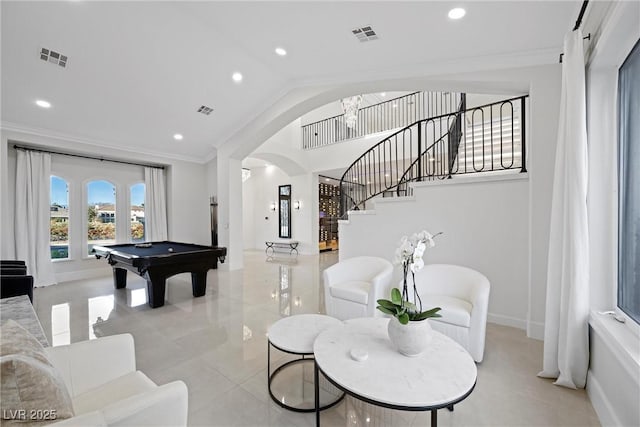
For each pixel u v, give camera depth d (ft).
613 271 6.56
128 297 14.35
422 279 9.48
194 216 24.35
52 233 17.90
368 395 4.28
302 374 7.48
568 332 6.66
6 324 3.89
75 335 9.87
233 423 5.69
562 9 7.47
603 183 6.72
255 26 10.50
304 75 14.17
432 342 5.92
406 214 12.59
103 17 10.62
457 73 10.72
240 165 22.30
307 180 31.45
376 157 25.05
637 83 5.90
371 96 30.45
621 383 5.16
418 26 8.92
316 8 8.96
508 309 10.38
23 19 10.21
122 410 3.33
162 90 15.02
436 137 21.70
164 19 10.83
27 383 2.94
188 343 9.26
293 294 15.10
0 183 15.05
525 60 9.55
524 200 10.07
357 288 9.91
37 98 13.92
